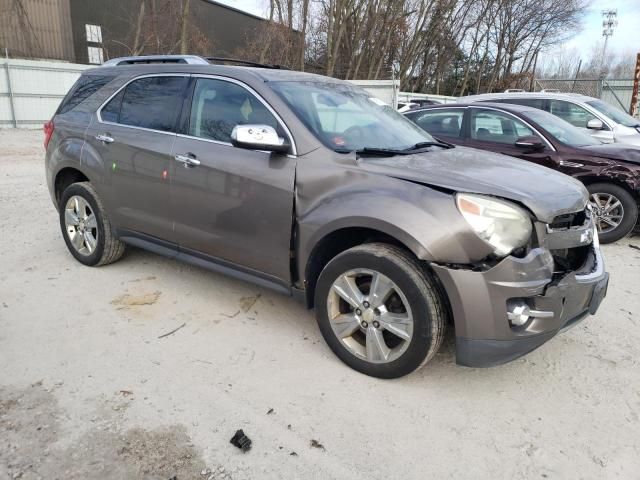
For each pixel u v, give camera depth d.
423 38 30.50
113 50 27.23
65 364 3.31
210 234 3.91
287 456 2.60
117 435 2.68
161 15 22.69
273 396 3.06
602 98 22.92
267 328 3.88
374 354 3.22
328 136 3.56
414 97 23.89
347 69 26.62
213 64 4.16
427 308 2.97
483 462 2.62
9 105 19.03
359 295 3.24
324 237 3.29
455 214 2.89
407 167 3.26
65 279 4.65
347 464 2.56
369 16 26.20
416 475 2.51
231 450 2.62
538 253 2.92
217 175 3.76
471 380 3.32
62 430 2.70
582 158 6.41
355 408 2.99
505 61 39.81
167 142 4.09
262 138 3.36
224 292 4.48
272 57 23.02
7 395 2.97
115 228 4.63
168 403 2.96
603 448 2.74
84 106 4.85
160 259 5.22
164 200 4.14
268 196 3.52
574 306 3.08
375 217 3.04
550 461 2.64
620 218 6.32
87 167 4.66
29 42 23.97
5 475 2.39
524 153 6.82
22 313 3.97
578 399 3.16
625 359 3.64
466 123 7.46
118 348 3.52
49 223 6.42
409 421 2.90
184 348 3.56
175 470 2.47
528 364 3.54
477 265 2.87
